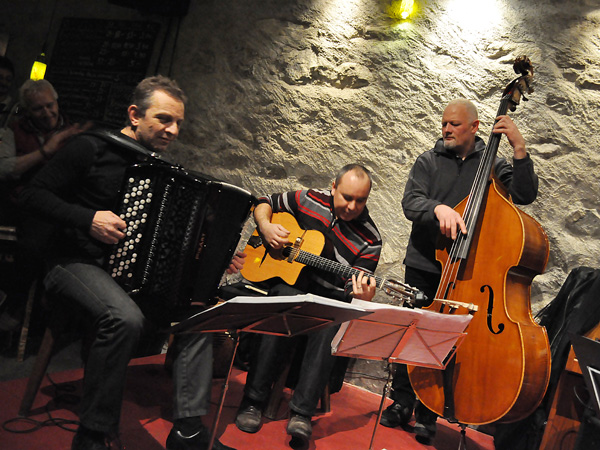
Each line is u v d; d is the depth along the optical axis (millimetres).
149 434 2199
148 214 2025
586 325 2561
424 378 2537
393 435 2754
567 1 3371
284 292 2713
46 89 2545
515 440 2674
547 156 3293
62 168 2043
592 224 3178
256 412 2482
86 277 1956
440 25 3613
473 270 2492
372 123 3695
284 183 3881
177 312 2246
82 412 1838
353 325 1900
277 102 3973
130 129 2225
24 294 2652
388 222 3564
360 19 3832
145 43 4285
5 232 2498
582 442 2264
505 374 2295
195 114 4184
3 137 2506
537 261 2445
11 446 1860
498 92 3426
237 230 2307
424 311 1904
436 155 2947
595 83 3258
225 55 4168
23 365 2541
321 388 2453
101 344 1860
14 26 4172
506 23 3473
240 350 3188
